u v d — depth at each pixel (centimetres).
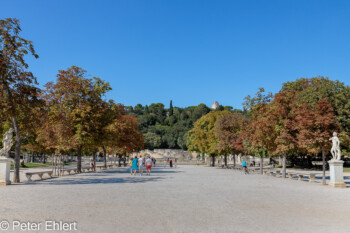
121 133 5622
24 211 1072
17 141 2411
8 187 1967
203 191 1772
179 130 17500
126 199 1395
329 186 2177
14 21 2288
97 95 3909
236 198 1469
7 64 2223
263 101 4162
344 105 4044
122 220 933
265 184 2328
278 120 3184
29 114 2500
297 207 1208
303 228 850
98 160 10700
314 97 4197
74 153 9388
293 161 6400
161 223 895
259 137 3428
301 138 2573
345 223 918
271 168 5994
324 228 852
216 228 840
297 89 5653
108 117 4172
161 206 1201
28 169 4912
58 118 3388
